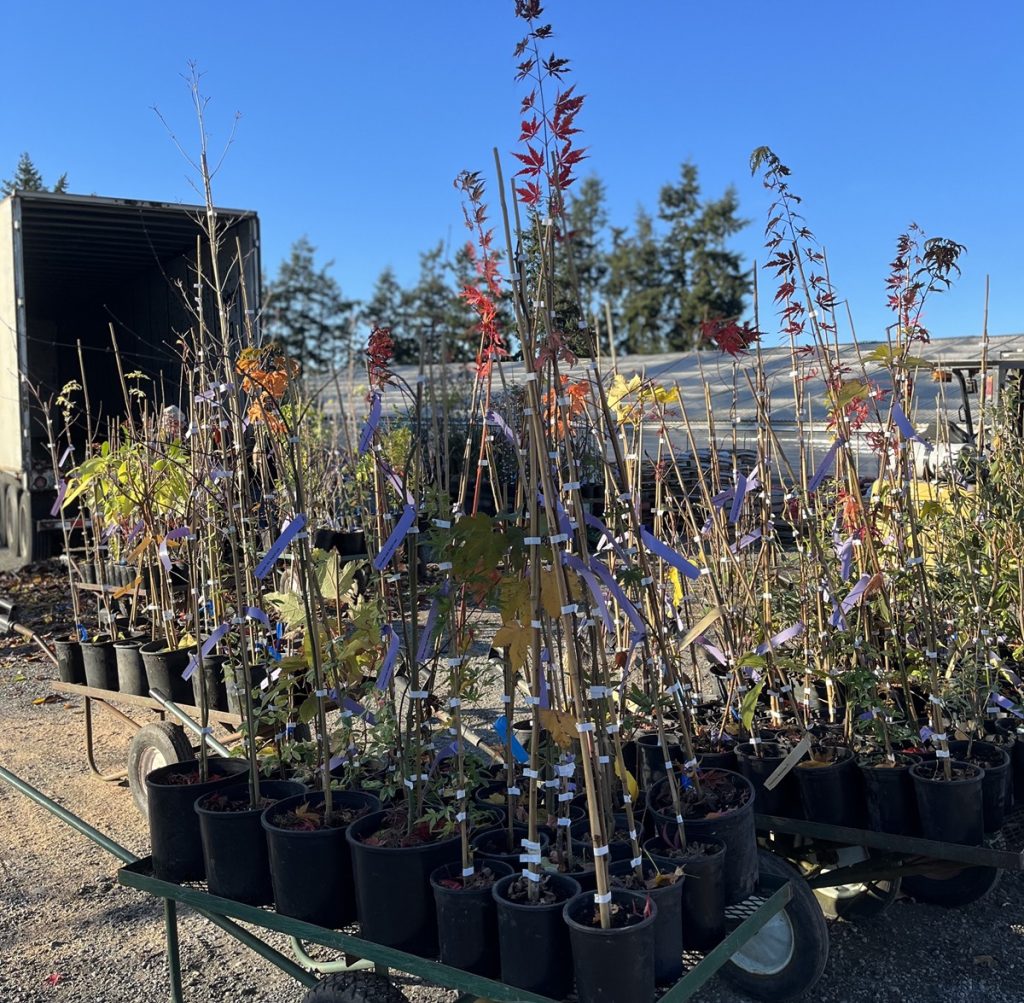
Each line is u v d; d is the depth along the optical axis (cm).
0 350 1103
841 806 308
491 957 230
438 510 251
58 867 425
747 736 342
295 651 418
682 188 4134
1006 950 335
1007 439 407
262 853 271
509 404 304
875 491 356
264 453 390
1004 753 315
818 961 284
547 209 222
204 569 442
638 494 311
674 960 225
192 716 433
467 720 564
